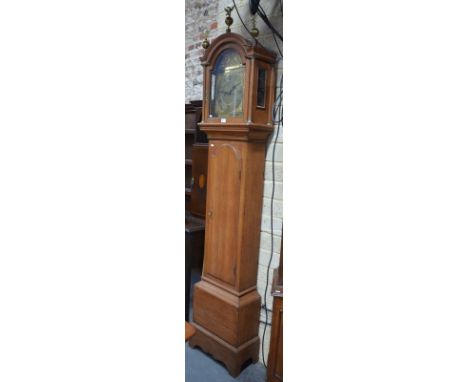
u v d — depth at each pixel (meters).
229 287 1.30
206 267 1.37
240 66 1.21
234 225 1.29
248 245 1.30
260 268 1.34
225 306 1.30
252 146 1.26
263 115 1.26
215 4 1.27
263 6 1.21
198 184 1.39
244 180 1.26
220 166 1.32
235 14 1.24
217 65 1.27
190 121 1.43
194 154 1.40
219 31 1.28
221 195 1.32
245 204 1.27
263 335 1.35
